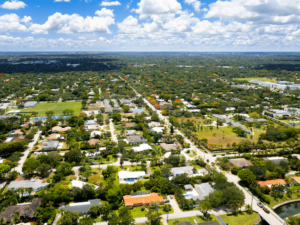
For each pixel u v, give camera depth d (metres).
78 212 138.75
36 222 131.25
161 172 185.88
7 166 177.38
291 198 162.50
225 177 174.00
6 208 135.75
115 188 155.38
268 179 181.12
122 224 125.75
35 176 180.25
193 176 181.50
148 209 145.75
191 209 147.88
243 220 138.88
